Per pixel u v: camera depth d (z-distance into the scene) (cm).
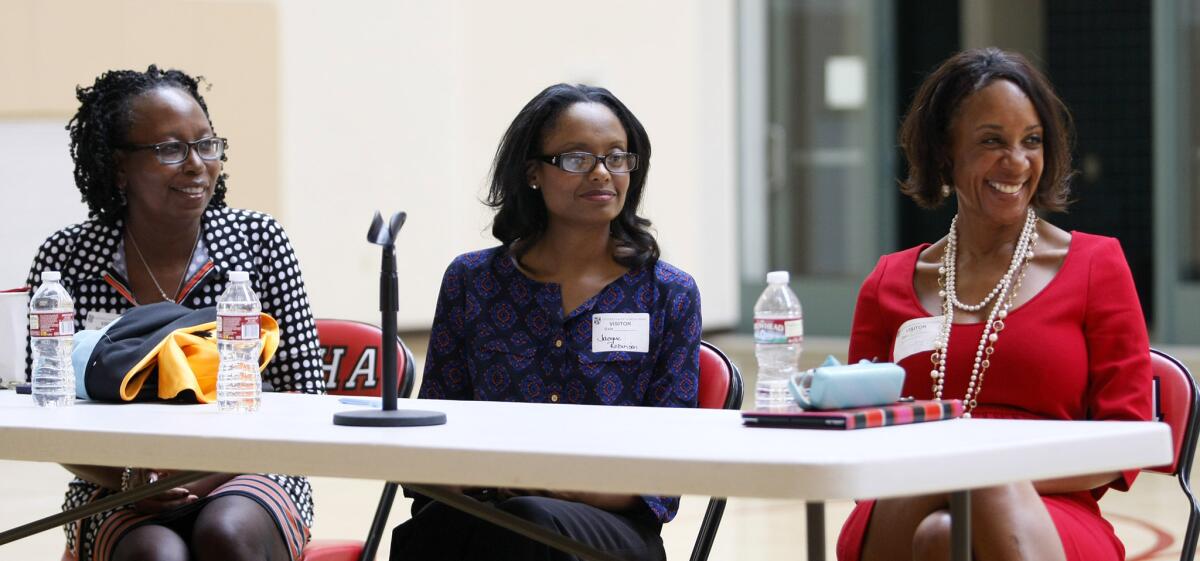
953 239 623
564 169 607
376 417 481
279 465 444
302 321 668
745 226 2545
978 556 482
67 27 2092
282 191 2305
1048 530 480
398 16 2412
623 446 419
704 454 397
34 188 2075
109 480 605
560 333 613
